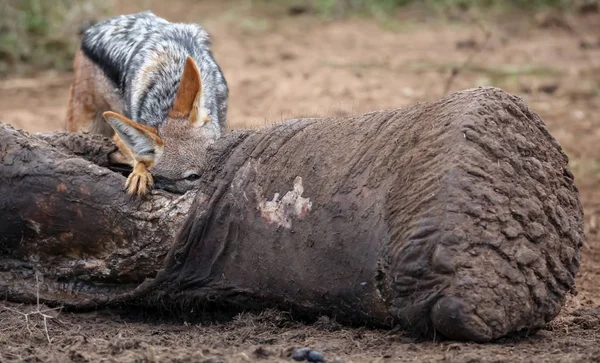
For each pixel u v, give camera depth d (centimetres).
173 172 1714
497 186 1148
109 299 1416
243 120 2683
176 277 1340
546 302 1180
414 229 1132
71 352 1164
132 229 1358
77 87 2130
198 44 2012
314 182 1243
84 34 2158
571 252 1209
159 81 1917
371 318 1216
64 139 1562
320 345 1181
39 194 1397
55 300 1436
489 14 4131
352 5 4328
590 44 3684
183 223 1319
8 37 3444
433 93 2989
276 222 1259
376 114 1283
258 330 1280
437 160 1154
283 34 3975
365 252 1180
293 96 2989
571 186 1265
